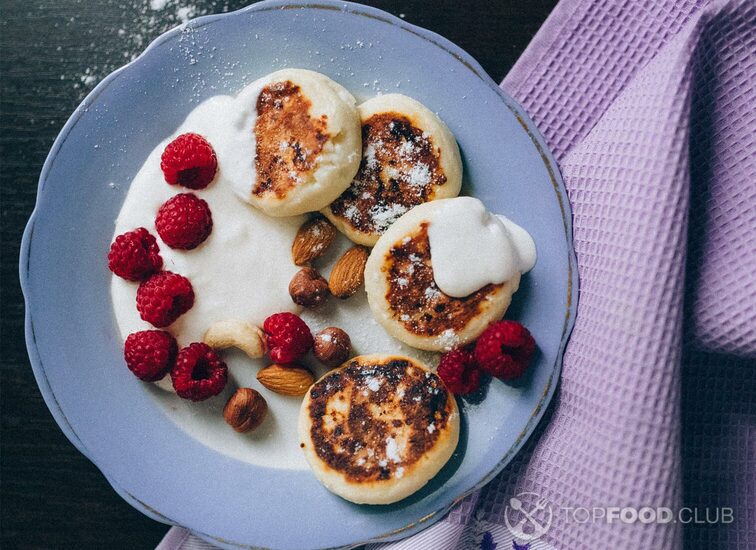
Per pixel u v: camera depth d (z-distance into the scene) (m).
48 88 0.43
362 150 0.40
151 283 0.40
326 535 0.41
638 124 0.38
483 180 0.41
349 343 0.41
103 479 0.43
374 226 0.40
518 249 0.40
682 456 0.40
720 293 0.38
